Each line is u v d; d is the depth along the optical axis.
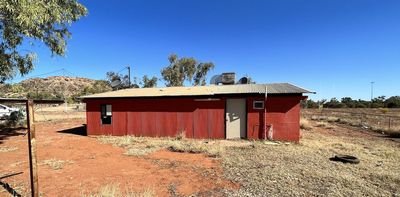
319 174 6.17
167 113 12.84
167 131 12.83
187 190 5.18
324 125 18.88
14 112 17.59
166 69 38.00
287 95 11.26
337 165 7.12
